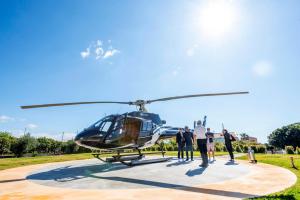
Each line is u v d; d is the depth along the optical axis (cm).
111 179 685
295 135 6406
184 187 564
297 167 851
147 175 743
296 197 416
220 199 447
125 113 1041
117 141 991
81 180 680
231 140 1127
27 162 1233
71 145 3212
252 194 482
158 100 1195
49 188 582
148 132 1139
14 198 482
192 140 1193
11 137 3058
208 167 895
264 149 2030
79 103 1005
